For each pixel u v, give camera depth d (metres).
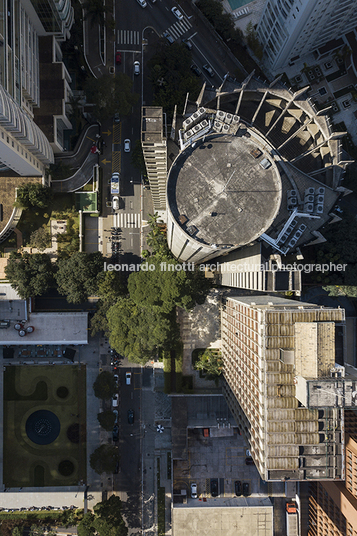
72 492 116.25
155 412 117.19
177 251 91.44
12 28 82.44
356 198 115.56
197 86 106.69
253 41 116.00
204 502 111.94
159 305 95.00
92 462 108.25
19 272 105.75
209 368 109.38
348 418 94.56
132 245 118.38
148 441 117.69
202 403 115.19
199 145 65.12
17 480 118.00
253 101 92.50
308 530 114.00
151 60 109.19
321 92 118.31
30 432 120.25
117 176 115.88
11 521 114.88
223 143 65.06
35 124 98.38
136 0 116.00
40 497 116.38
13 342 113.56
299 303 80.81
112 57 117.62
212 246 61.88
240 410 88.12
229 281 95.31
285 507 115.06
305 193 81.19
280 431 67.06
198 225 63.56
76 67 116.62
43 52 104.69
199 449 115.50
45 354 118.81
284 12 96.56
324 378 64.75
